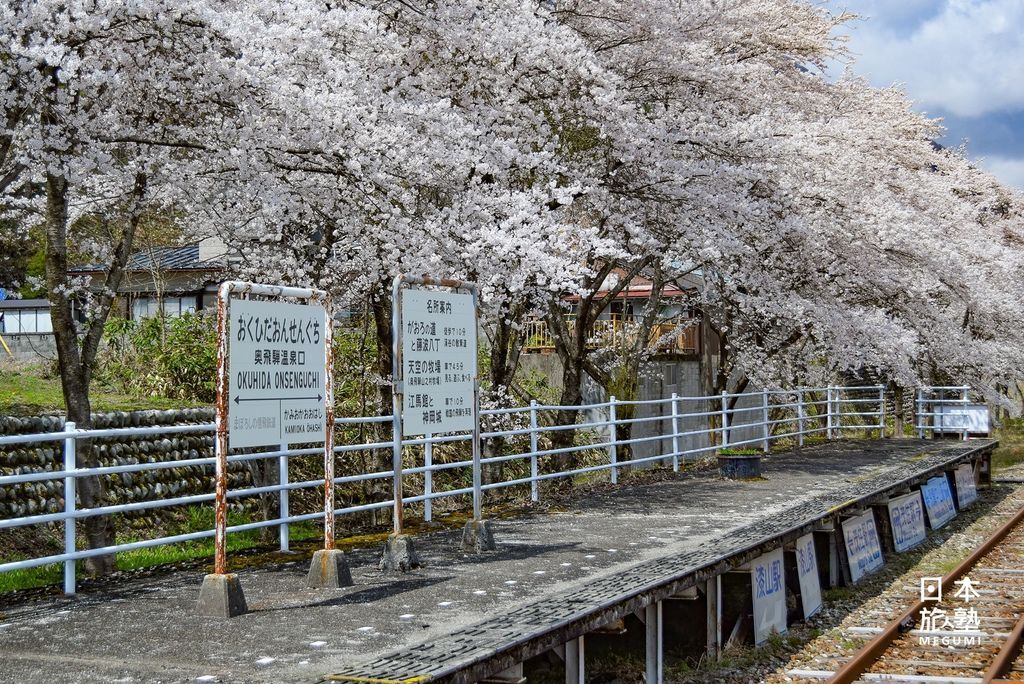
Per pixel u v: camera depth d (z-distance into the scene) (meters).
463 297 9.12
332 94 9.04
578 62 11.62
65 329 8.40
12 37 7.83
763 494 12.62
